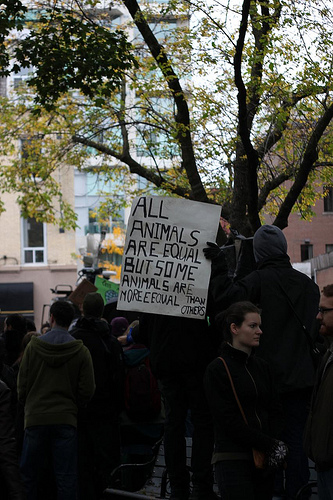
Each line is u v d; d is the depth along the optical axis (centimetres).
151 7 1994
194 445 696
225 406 592
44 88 1473
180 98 1609
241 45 1334
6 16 1456
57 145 2252
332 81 1467
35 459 849
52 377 853
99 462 909
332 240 4928
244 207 1703
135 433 927
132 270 712
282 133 1667
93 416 906
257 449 588
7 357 971
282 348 662
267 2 1516
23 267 4447
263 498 600
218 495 751
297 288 677
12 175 2280
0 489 541
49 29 1452
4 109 2275
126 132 2003
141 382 916
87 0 1678
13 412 932
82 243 4381
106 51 1441
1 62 1475
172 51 1689
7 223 4431
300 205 1969
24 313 4384
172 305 703
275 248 691
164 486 814
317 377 575
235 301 671
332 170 1775
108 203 2378
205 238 711
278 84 1530
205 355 705
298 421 659
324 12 1417
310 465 816
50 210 2291
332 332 573
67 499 841
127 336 959
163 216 714
